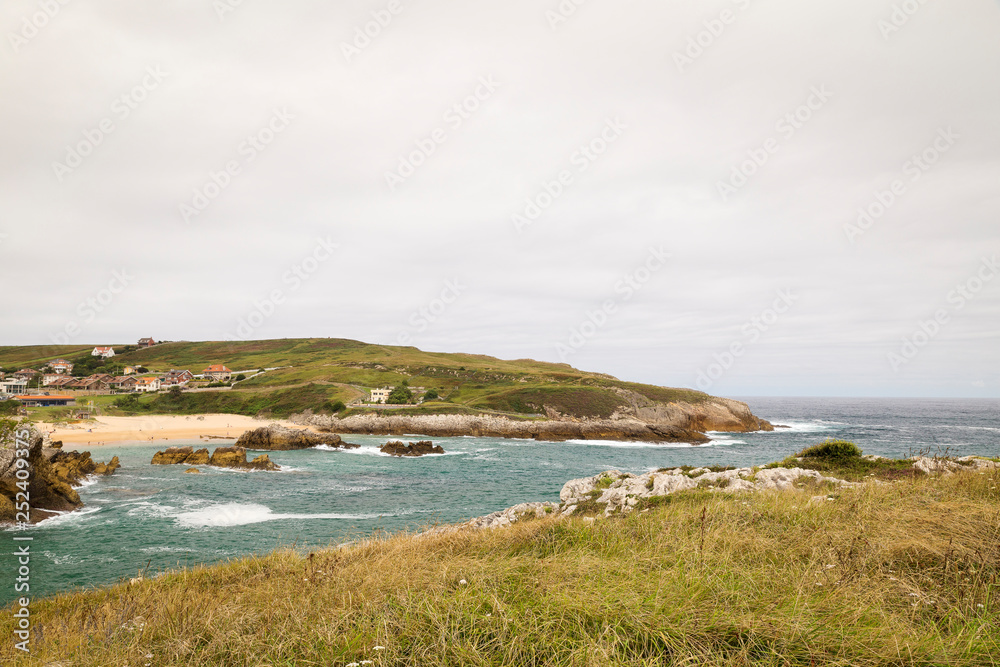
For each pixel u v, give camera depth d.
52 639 7.03
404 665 4.24
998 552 5.93
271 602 6.23
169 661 4.88
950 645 3.98
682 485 15.92
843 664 3.74
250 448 68.12
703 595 5.07
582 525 9.43
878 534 6.93
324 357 184.25
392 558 8.20
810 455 18.66
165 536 23.73
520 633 4.41
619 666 3.88
